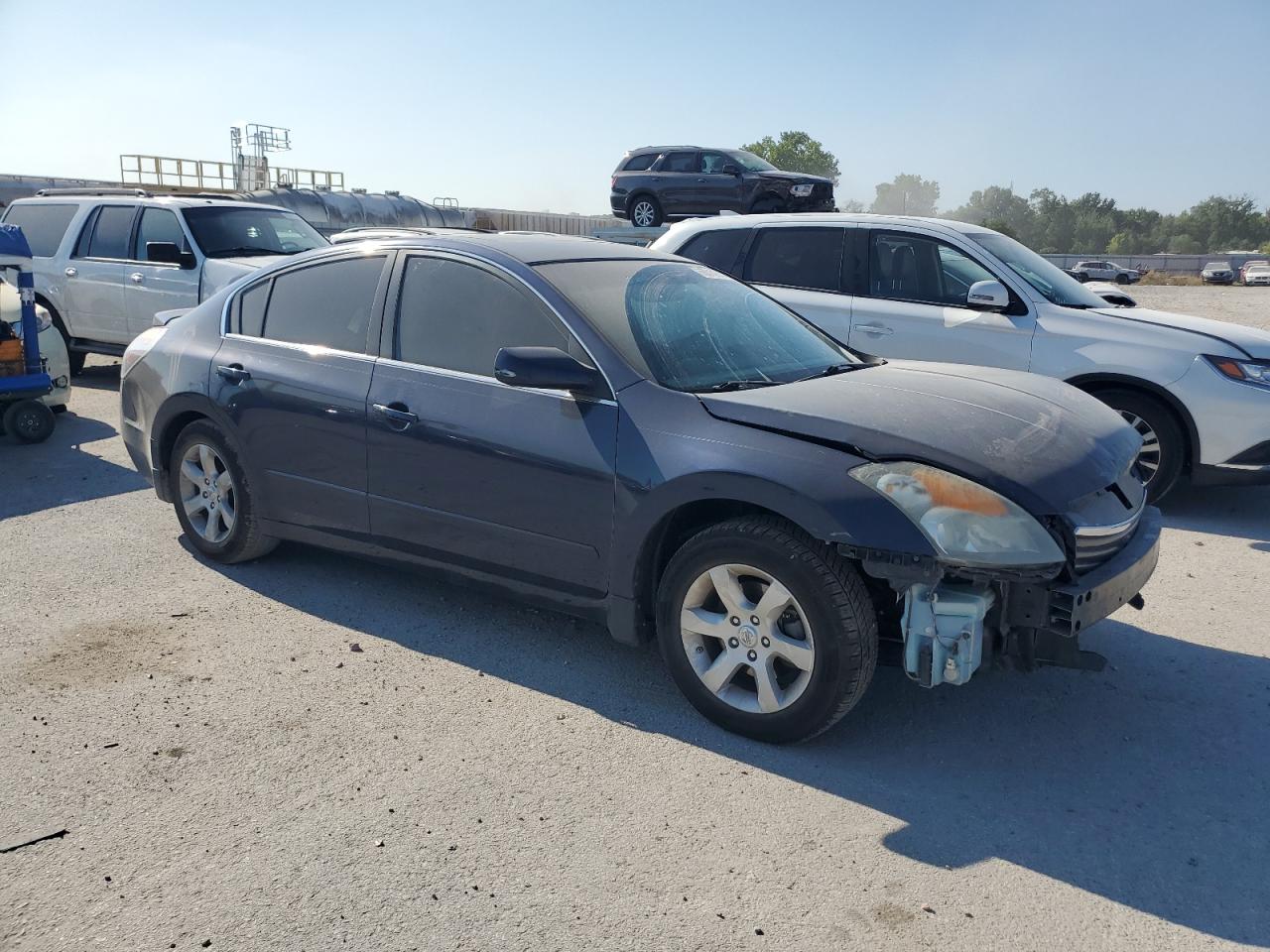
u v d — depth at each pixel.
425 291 4.40
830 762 3.44
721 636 3.57
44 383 8.23
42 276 11.22
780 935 2.56
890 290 7.35
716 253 8.07
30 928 2.56
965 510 3.16
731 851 2.92
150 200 10.74
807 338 4.61
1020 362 6.80
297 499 4.79
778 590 3.38
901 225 7.38
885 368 4.39
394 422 4.31
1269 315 25.52
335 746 3.49
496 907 2.65
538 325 4.04
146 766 3.35
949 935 2.57
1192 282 65.00
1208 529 6.34
